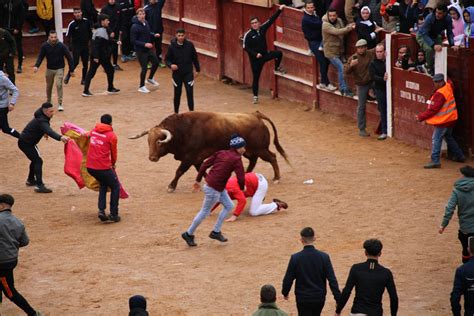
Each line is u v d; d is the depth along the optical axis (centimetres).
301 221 2047
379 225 2003
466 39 2547
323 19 2912
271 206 2102
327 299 1638
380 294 1347
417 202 2153
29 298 1694
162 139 2234
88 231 2039
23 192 2345
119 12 3862
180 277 1758
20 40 3831
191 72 3022
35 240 1991
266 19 3294
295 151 2658
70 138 2225
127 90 3491
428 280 1694
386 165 2480
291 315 1585
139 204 2219
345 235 1947
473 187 1662
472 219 1667
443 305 1587
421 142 2625
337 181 2350
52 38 3109
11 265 1567
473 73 2455
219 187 1867
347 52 2925
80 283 1753
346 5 2895
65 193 2338
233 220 2061
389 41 2677
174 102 3050
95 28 3362
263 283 1712
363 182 2333
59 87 3152
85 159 2192
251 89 3497
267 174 2442
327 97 3064
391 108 2711
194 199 2252
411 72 2609
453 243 1878
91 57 3362
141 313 1213
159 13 3750
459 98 2502
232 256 1855
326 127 2908
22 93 3472
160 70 3825
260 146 2317
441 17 2548
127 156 2648
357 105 2919
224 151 1881
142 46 3409
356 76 2741
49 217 2144
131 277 1769
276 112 3128
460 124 2517
